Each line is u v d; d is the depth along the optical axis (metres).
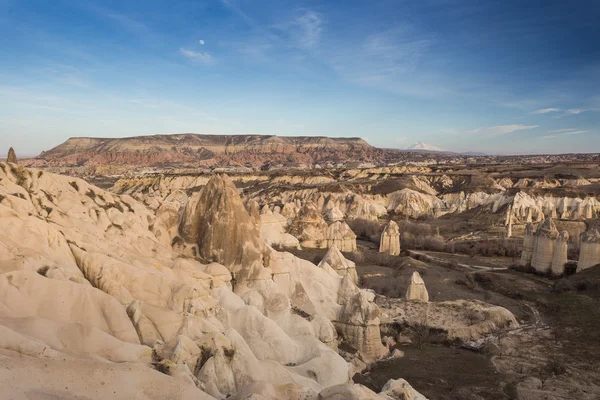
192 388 23.88
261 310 44.22
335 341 43.38
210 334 31.88
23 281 29.91
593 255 71.81
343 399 26.11
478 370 41.47
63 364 21.92
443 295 61.94
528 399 35.97
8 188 40.97
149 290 37.47
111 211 49.62
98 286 36.44
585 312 57.34
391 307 54.97
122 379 22.61
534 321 55.00
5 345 22.50
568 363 42.81
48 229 37.12
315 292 50.94
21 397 18.97
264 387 26.92
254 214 80.75
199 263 48.38
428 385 38.28
